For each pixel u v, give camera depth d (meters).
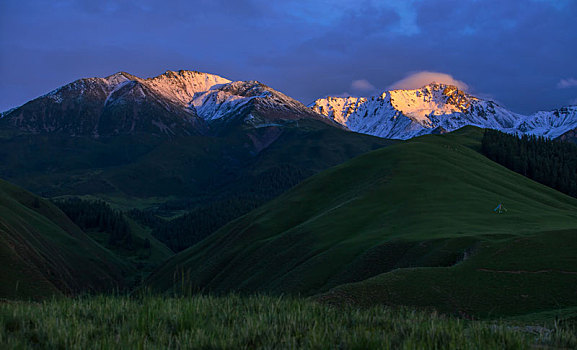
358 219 84.88
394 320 13.45
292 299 17.16
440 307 33.69
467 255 47.47
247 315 13.20
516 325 22.12
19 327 11.88
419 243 56.91
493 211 75.44
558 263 39.78
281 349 10.10
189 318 12.45
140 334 11.12
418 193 91.44
